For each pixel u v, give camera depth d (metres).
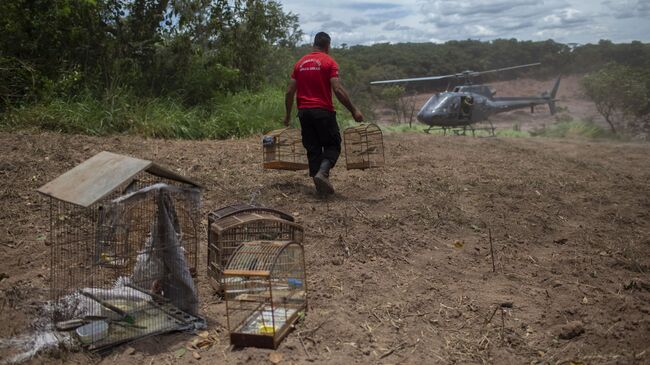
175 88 11.11
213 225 4.42
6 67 9.04
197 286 4.35
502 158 10.17
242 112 10.77
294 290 4.29
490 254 5.50
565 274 5.14
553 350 3.83
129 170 3.62
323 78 6.35
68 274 4.50
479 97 17.22
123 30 10.69
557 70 43.38
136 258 3.99
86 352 3.51
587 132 18.14
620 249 5.84
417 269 5.05
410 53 45.31
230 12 12.09
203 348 3.62
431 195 6.97
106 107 9.31
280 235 4.72
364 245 5.40
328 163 6.45
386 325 4.06
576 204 7.29
